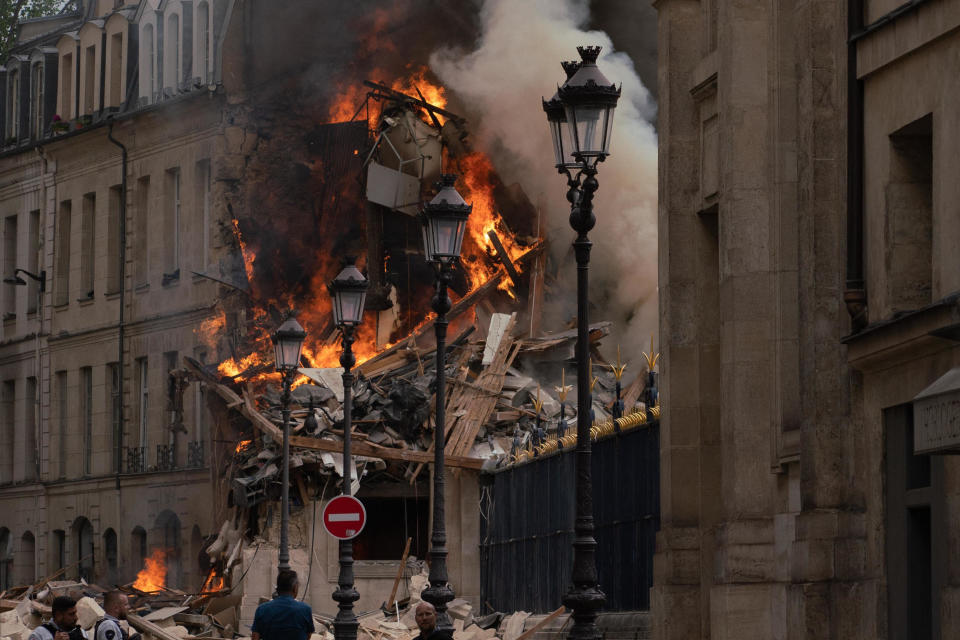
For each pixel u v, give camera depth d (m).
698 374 34.69
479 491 62.47
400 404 64.56
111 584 98.31
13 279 109.50
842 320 28.58
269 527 63.62
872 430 28.06
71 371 104.81
